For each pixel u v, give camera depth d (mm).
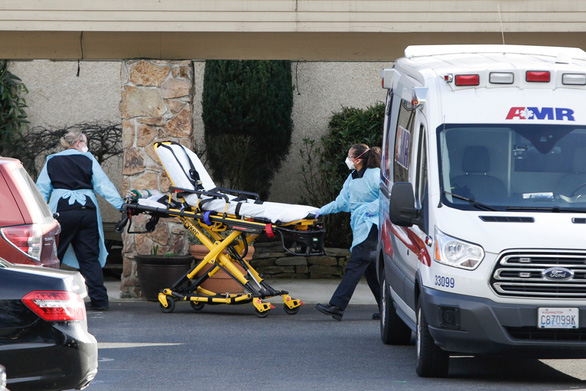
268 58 46594
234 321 39656
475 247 25625
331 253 54906
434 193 27234
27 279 21750
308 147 59000
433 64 31609
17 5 43406
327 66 59469
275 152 55500
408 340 34125
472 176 27484
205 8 43406
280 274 54906
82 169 41594
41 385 21484
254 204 39688
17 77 57188
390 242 33375
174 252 45969
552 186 27344
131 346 33562
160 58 46094
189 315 41219
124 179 46062
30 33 45781
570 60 30406
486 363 30984
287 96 54469
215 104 53438
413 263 28922
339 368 29781
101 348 33094
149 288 44219
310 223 39500
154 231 45969
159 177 45969
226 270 41438
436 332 26047
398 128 34125
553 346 25328
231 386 26938
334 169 55406
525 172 27562
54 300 21672
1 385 14547
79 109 59156
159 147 40719
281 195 59125
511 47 34375
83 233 41688
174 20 43375
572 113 28422
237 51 46375
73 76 59094
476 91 28812
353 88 59469
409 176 30766
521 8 43469
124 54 46094
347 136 55406
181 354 32094
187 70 46000
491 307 25344
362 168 39438
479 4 43406
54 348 21500
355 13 43438
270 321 39812
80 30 43500
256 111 53531
